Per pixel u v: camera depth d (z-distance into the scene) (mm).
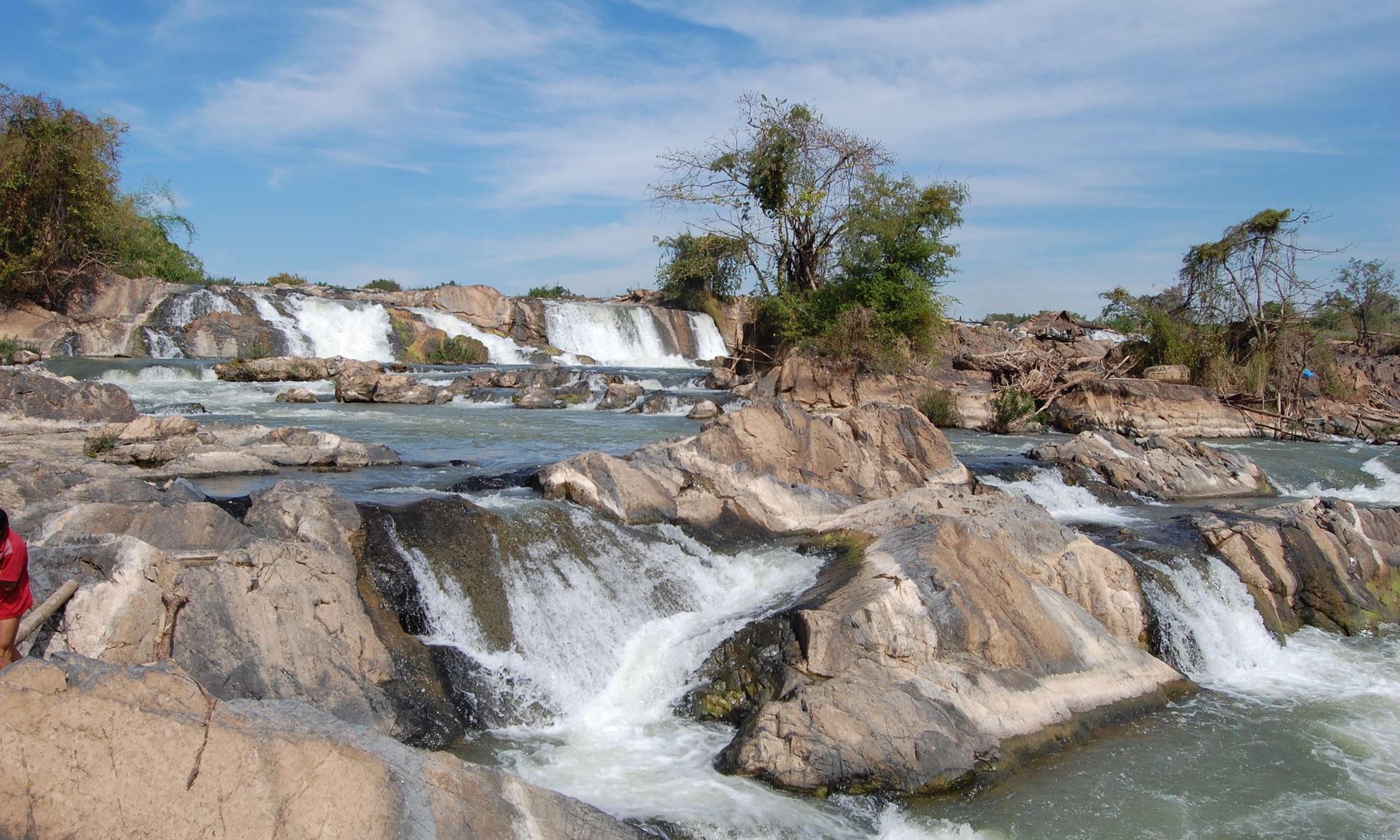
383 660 9023
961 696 9500
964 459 20891
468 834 6133
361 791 5832
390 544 10266
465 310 49062
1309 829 8344
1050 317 48656
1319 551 15344
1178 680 11547
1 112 35719
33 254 35688
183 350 36938
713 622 10945
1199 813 8500
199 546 9070
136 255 43062
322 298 42062
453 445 19406
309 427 21734
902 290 35281
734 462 14594
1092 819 8273
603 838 6820
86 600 7578
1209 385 35188
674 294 55938
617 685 10344
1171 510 18719
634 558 12039
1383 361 41188
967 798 8516
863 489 15516
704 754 8969
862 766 8516
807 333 36594
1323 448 29562
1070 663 10719
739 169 41094
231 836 5406
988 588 10875
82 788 5199
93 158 37750
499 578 10742
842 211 39031
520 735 9227
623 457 14508
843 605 10125
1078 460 20719
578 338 50250
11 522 8930
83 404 16641
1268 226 36000
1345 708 11352
